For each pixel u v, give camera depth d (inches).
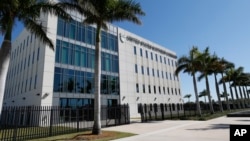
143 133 552.7
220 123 748.6
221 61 1621.6
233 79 2081.7
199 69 1249.4
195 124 756.6
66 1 539.5
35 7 467.2
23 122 763.4
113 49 1357.0
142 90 1518.2
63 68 1002.1
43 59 941.8
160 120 1010.7
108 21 593.6
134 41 1563.7
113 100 1254.9
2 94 402.6
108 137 486.3
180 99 1996.8
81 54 1115.3
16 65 1396.4
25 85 1116.5
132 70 1470.2
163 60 1877.5
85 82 1094.4
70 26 1091.3
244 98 2620.6
